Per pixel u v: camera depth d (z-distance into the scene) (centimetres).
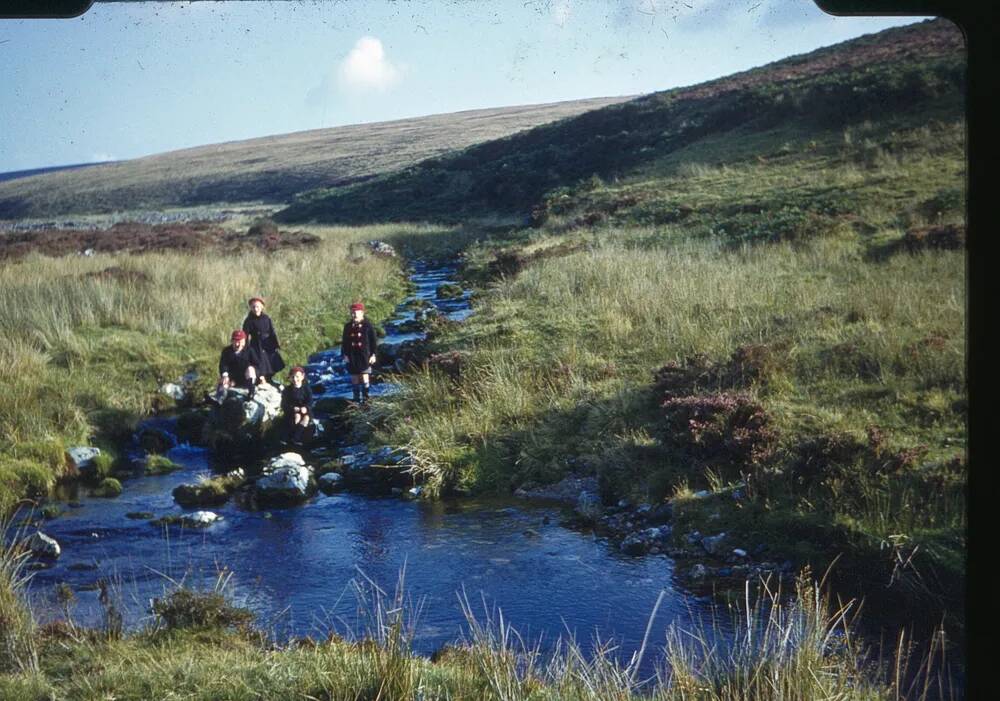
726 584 718
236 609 647
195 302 1809
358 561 816
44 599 720
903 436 863
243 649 578
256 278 2162
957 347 1039
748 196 2575
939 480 756
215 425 1259
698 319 1402
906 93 2994
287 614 695
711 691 479
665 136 4147
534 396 1186
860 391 988
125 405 1318
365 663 513
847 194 2303
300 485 1033
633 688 530
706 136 3794
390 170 7931
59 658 555
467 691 496
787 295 1472
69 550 859
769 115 3534
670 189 3008
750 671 497
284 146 11469
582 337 1398
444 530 895
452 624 672
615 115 5044
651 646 615
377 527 913
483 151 5884
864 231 1986
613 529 870
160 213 7462
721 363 1123
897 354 1058
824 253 1798
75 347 1479
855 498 777
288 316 1902
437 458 1062
